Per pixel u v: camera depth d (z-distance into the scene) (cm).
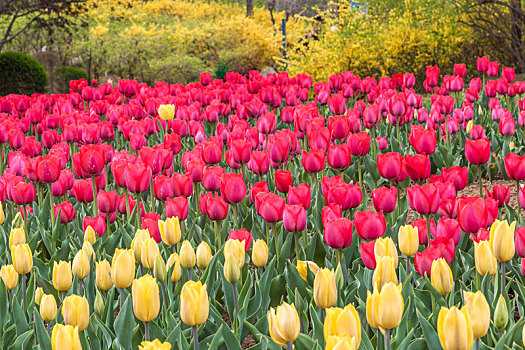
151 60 3116
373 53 1562
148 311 206
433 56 1606
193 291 204
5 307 265
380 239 246
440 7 1553
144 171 340
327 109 825
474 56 1708
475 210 273
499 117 669
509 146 576
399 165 359
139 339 257
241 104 717
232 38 3278
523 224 354
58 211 394
